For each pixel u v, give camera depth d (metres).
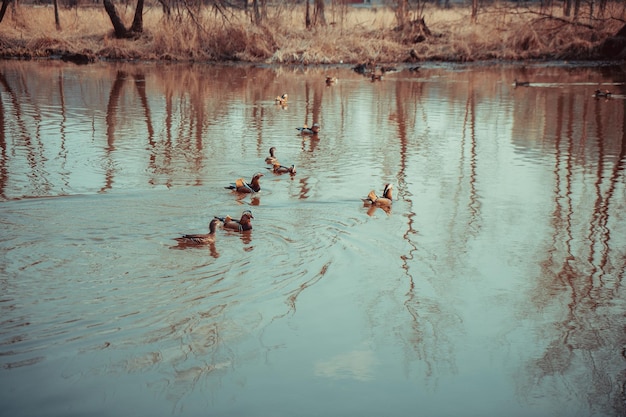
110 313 10.51
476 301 11.56
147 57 50.47
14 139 22.53
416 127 26.23
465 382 9.24
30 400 8.43
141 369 9.16
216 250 13.13
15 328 9.97
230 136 24.06
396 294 11.66
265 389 8.88
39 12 60.50
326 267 12.56
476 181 18.70
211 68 46.16
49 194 16.38
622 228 15.12
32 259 12.42
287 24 55.34
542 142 23.77
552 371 9.56
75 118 26.59
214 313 10.67
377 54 50.09
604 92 33.41
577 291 12.04
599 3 54.88
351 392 8.89
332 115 28.69
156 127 25.27
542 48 51.81
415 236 14.35
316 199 16.70
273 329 10.31
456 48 51.28
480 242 14.15
